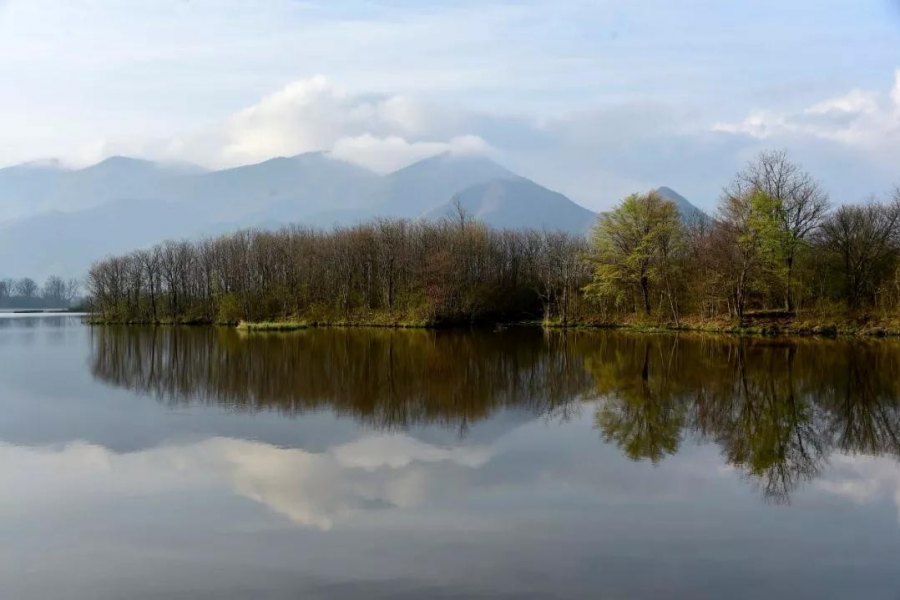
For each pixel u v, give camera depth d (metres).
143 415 31.62
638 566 14.70
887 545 15.95
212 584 13.99
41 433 27.84
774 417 30.75
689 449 25.00
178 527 17.16
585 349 62.25
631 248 87.00
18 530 17.03
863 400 34.72
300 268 108.69
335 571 14.50
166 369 49.66
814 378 41.88
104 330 103.19
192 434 27.55
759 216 73.06
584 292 97.06
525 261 114.19
